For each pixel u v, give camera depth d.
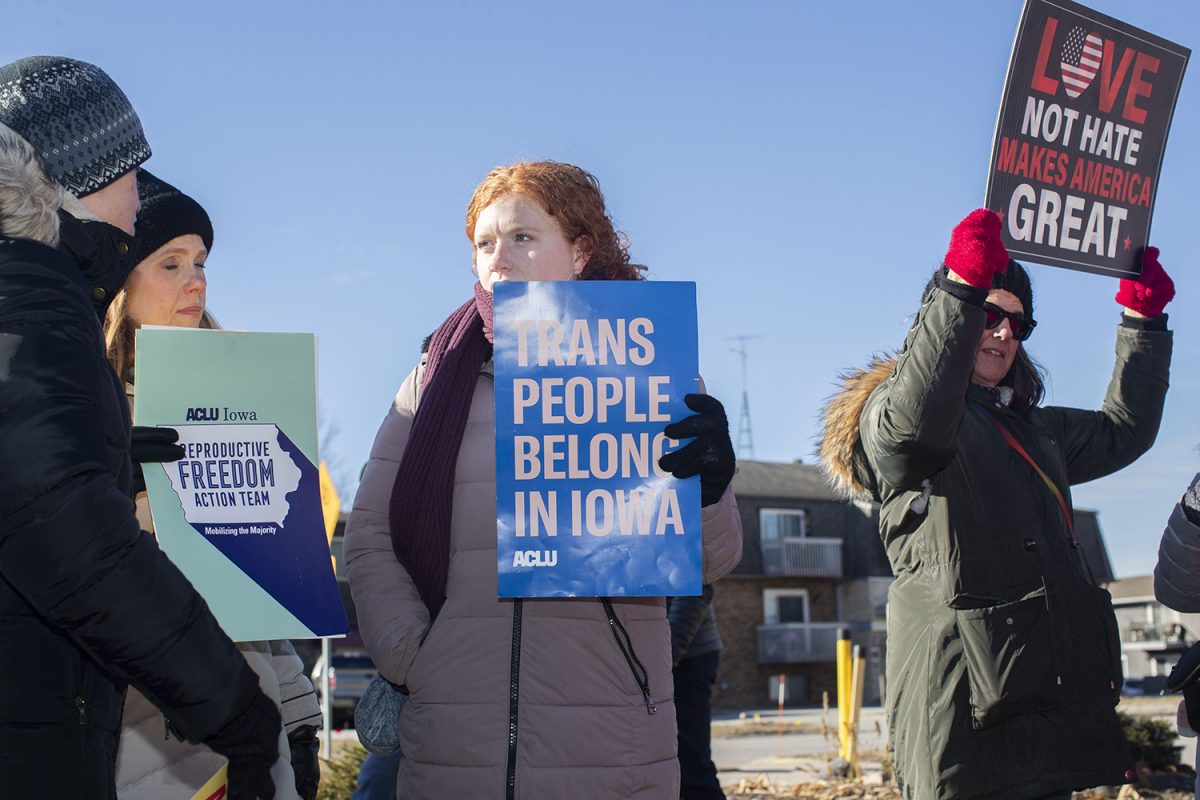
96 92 2.16
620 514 2.34
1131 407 3.74
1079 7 3.54
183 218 2.70
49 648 1.73
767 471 42.38
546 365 2.37
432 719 2.49
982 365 3.34
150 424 2.23
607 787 2.42
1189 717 3.11
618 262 2.89
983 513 3.07
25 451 1.64
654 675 2.53
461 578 2.53
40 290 1.75
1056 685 3.00
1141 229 3.72
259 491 2.27
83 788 1.75
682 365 2.38
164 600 1.73
